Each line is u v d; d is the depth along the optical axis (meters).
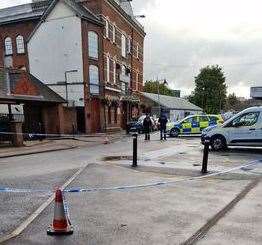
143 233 5.42
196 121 26.80
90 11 34.25
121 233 5.44
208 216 6.20
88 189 8.41
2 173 10.95
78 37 31.38
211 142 16.06
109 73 36.19
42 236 5.37
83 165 12.41
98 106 33.66
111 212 6.54
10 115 21.98
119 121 39.12
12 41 36.81
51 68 32.69
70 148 19.58
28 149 18.25
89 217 6.25
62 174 10.66
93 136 28.42
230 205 6.85
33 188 8.69
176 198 7.46
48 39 32.75
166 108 54.72
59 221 5.46
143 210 6.63
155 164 12.24
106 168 11.56
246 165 11.68
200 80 78.88
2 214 6.53
